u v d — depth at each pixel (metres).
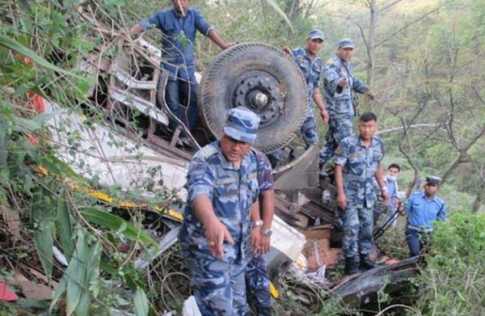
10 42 2.03
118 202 3.21
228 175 3.37
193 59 4.80
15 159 2.25
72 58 2.57
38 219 2.34
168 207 3.79
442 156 14.34
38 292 2.82
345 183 5.73
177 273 4.00
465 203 12.71
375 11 14.02
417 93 14.29
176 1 4.64
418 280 4.72
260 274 3.84
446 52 14.41
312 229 6.20
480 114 13.92
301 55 6.48
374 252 6.46
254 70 4.80
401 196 10.74
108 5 2.80
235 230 3.43
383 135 14.86
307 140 5.79
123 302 2.79
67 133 2.65
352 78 6.91
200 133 5.00
